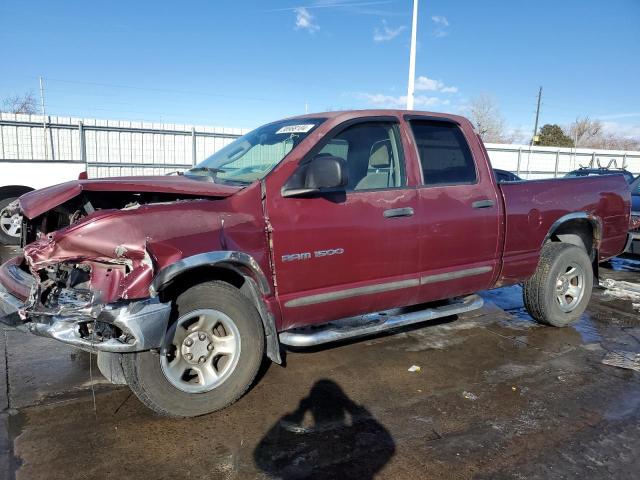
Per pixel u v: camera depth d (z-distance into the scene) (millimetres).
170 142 16719
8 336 4723
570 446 3062
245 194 3346
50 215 3838
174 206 3119
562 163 27609
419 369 4152
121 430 3139
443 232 4129
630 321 5555
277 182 3449
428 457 2926
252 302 3502
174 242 2980
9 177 9641
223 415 3352
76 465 2777
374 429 3219
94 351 2934
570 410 3510
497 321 5469
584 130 69312
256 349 3430
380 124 4031
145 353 3039
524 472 2799
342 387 3801
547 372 4148
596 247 5484
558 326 5203
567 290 5195
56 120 14992
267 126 4457
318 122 3867
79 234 2967
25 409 3367
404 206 3924
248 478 2709
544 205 4855
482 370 4164
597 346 4770
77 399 3518
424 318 4238
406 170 4023
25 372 3938
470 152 4457
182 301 3129
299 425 3248
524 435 3180
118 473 2721
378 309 4012
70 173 10211
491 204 4434
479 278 4477
